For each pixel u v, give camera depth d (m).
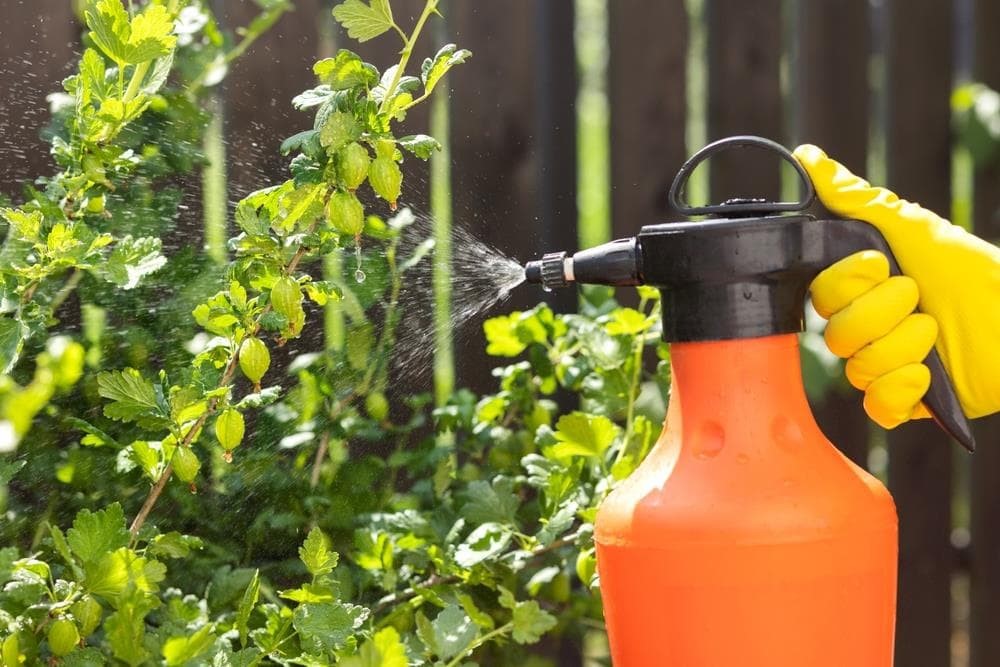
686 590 0.86
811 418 0.93
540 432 1.27
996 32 2.82
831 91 2.74
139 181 1.34
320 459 1.30
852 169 2.75
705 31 2.64
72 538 0.92
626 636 0.91
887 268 0.92
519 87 2.39
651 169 2.58
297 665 1.04
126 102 1.02
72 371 0.99
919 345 0.93
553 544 1.24
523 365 1.42
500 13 2.37
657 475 0.91
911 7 2.79
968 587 2.89
